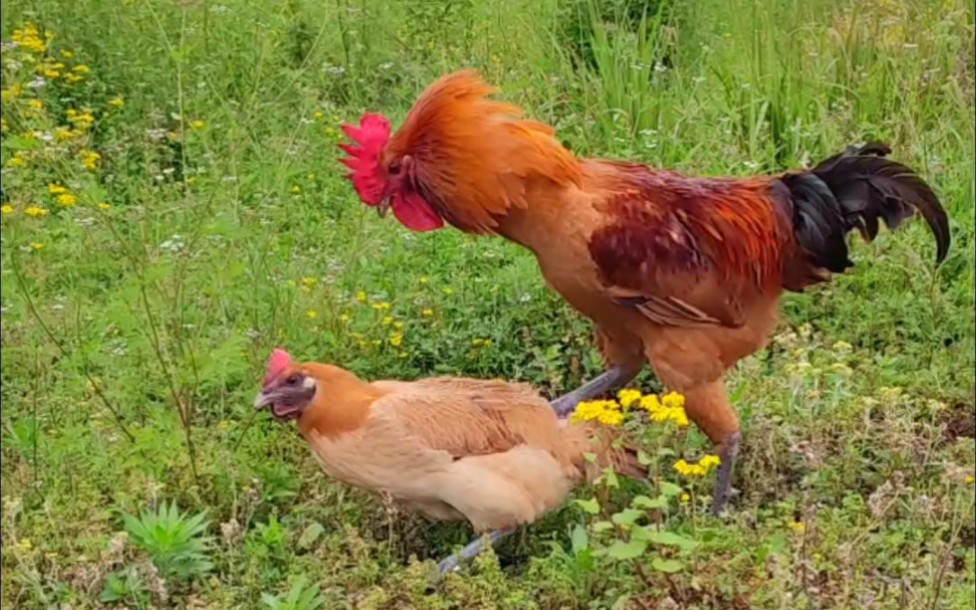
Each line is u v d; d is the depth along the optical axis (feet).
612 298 6.81
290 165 9.03
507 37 9.93
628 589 6.32
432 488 6.48
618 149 9.21
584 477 6.72
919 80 9.43
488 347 7.85
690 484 6.60
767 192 7.01
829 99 9.59
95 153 8.80
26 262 7.91
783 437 7.11
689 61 9.95
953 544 6.54
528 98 9.57
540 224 6.74
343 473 6.54
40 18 9.70
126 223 8.57
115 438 7.11
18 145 7.85
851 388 7.48
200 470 6.92
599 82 9.63
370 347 7.76
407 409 6.48
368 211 8.60
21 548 6.41
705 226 6.81
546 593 6.37
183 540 6.49
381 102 9.88
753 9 9.70
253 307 7.68
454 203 6.78
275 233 8.30
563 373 7.82
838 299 8.17
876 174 7.08
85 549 6.53
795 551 6.46
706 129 9.29
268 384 6.50
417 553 6.75
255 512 6.89
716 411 6.91
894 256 8.39
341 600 6.34
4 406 7.35
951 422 7.50
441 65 9.84
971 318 8.04
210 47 9.78
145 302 6.86
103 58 9.68
